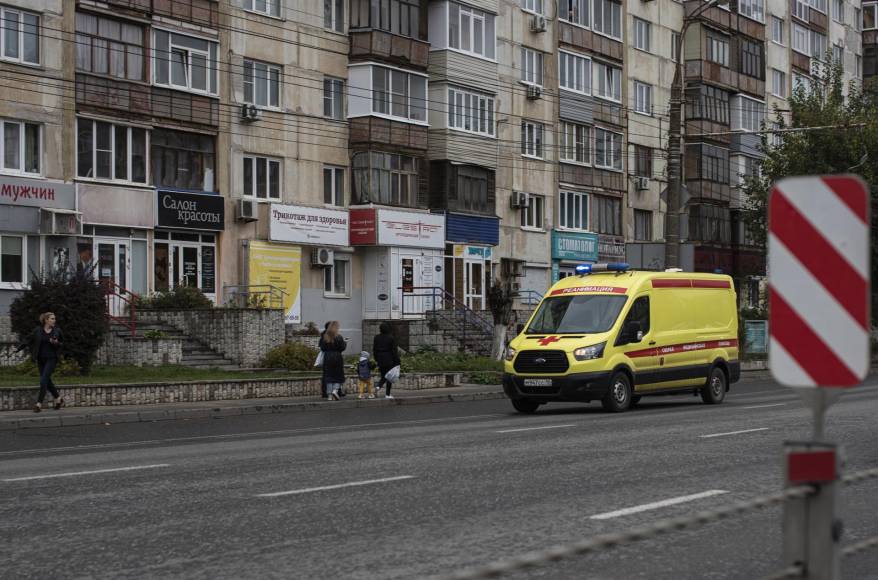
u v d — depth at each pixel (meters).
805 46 76.19
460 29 48.19
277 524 9.15
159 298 35.31
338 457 14.19
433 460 13.70
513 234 51.56
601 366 22.88
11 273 33.03
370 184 43.56
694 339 25.36
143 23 36.47
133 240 36.44
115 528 8.99
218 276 39.00
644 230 61.16
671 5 62.91
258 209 40.25
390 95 44.47
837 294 4.53
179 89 37.59
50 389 22.59
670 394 24.95
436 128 47.31
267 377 28.92
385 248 44.38
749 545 8.39
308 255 42.28
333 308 43.34
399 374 29.28
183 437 18.80
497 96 50.44
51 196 33.81
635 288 24.11
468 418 22.56
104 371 28.70
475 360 38.47
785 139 54.91
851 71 83.19
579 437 16.67
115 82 35.66
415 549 8.11
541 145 53.47
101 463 13.98
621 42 59.03
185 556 7.89
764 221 56.72
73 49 34.53
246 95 40.12
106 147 35.62
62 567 7.56
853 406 23.28
